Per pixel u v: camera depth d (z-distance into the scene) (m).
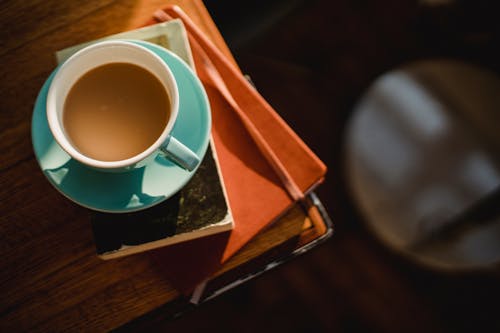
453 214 1.03
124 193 0.51
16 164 0.56
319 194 1.16
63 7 0.59
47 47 0.58
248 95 0.57
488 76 1.07
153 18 0.57
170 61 0.53
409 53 1.23
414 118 1.08
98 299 0.56
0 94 0.57
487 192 1.02
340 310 1.13
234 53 0.78
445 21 1.23
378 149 1.08
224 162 0.56
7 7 0.59
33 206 0.56
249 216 0.56
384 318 1.13
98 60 0.52
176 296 0.56
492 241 1.03
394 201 1.07
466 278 1.13
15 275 0.56
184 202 0.54
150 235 0.53
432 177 1.06
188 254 0.55
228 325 1.12
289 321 1.13
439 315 1.12
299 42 1.23
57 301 0.56
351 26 1.24
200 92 0.53
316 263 1.15
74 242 0.56
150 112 0.53
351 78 1.23
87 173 0.51
